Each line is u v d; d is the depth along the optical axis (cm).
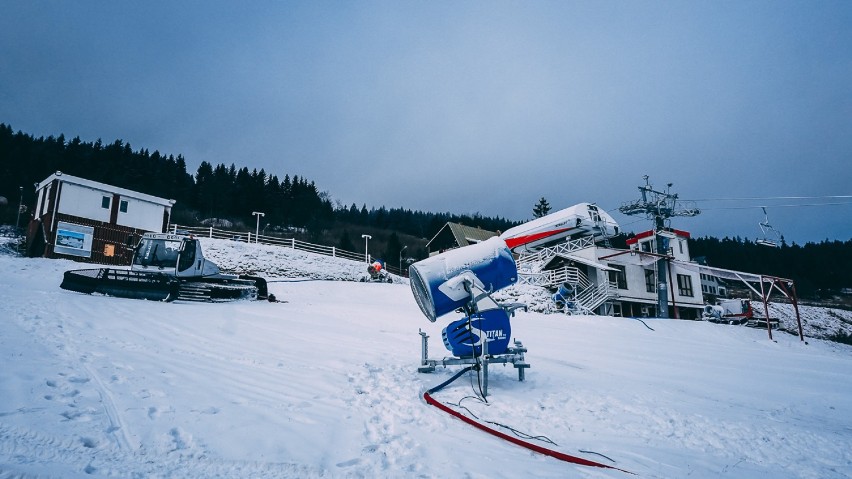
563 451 488
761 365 1420
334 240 7812
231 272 3222
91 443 395
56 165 7144
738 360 1482
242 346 888
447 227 4666
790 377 1205
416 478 391
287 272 3441
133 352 736
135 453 388
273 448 422
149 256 1681
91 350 712
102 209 2866
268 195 8462
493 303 755
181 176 8556
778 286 2925
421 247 8725
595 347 1395
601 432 563
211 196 7988
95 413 455
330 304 1975
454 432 527
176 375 625
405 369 795
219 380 626
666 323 2612
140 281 1559
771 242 3672
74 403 472
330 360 820
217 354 795
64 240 2688
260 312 1466
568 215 3456
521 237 3694
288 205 8881
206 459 391
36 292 1413
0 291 1343
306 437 456
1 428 393
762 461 508
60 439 391
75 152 7800
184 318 1181
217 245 3397
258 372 695
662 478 434
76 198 2772
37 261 2442
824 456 536
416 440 486
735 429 611
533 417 598
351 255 4684
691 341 2070
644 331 2266
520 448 491
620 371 1002
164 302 1514
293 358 816
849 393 1021
